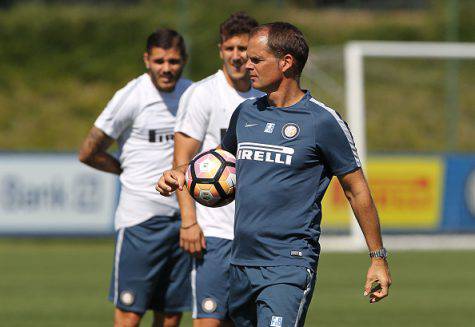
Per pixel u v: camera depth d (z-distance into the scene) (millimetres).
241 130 18250
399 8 98875
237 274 18297
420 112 86312
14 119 84750
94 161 25422
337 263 51750
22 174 58625
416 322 33844
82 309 36406
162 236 24984
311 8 97375
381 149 82750
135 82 25234
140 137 25062
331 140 17516
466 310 36562
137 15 94688
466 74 88125
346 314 35438
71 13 95250
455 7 89812
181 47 24750
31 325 32812
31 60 91750
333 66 85188
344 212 60781
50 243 64125
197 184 18922
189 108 23172
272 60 17703
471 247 60688
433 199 61750
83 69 91375
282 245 17703
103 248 60406
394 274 47594
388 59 90125
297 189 17641
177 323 25938
